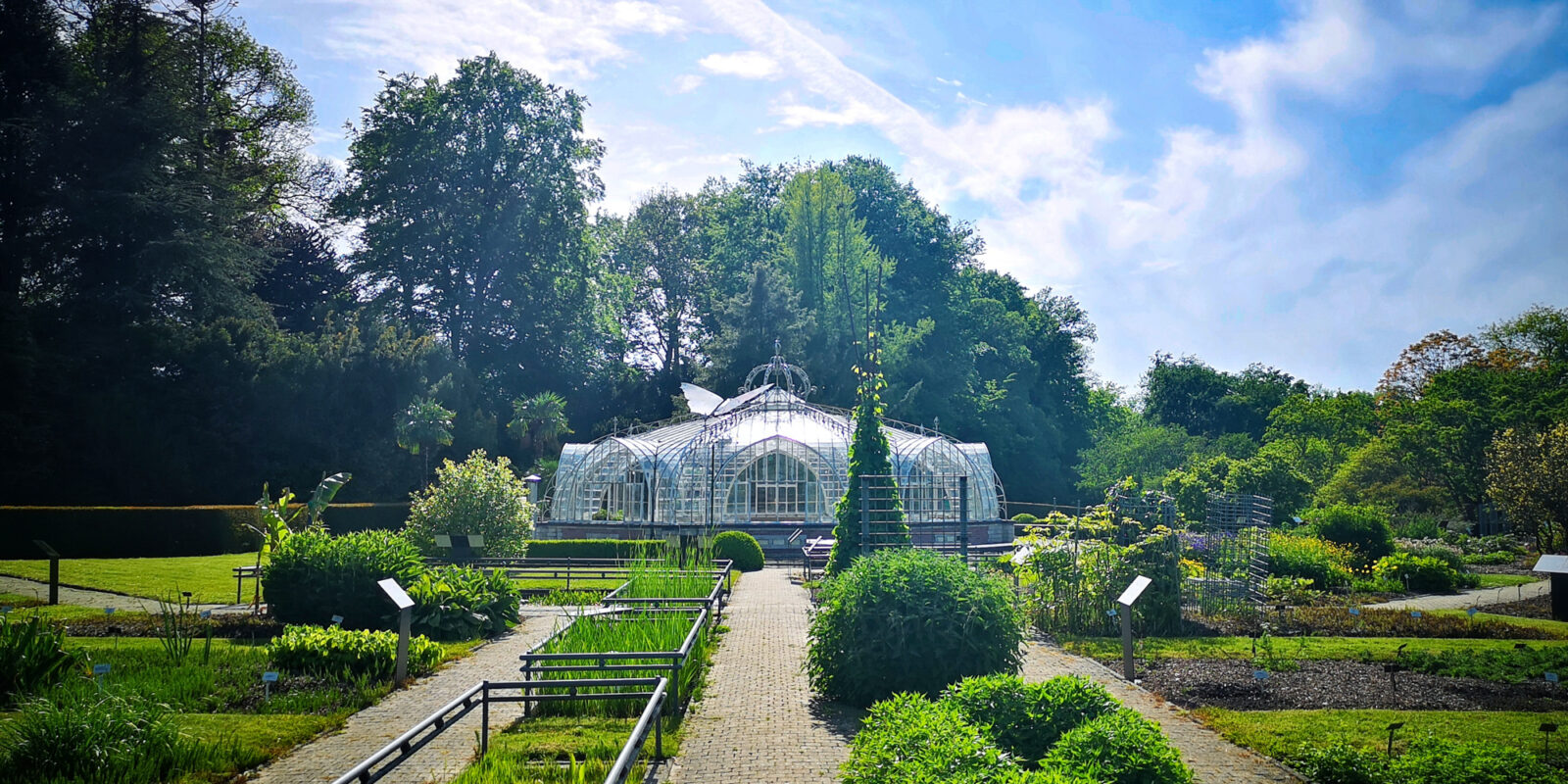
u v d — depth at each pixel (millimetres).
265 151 60781
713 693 14508
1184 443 63438
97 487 46719
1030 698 9953
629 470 42188
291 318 63000
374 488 52250
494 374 63844
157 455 47438
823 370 63188
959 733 8508
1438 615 22234
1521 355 67688
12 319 44156
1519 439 38656
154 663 15352
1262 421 103688
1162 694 14320
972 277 77562
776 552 39250
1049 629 20375
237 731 12102
